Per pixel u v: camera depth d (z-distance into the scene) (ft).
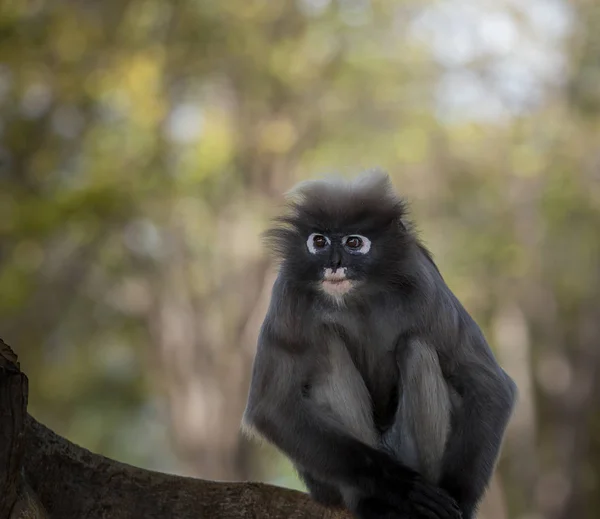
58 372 103.86
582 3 95.45
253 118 92.48
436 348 25.38
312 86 93.35
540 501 101.91
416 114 94.84
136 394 107.55
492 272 99.76
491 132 97.25
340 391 25.57
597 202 96.48
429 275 25.59
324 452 24.73
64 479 24.50
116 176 92.53
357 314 25.91
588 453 106.52
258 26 92.48
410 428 25.32
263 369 25.48
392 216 25.52
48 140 93.56
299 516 25.63
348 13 93.91
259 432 25.45
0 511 21.08
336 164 91.91
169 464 114.52
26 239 93.97
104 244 94.94
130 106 92.07
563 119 96.63
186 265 93.30
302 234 25.62
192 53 91.61
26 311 98.99
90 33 91.91
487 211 98.53
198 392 93.25
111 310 101.04
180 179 91.25
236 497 25.40
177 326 94.02
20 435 21.27
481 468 24.85
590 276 99.71
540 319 101.19
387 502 24.18
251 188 92.12
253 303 91.76
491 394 25.25
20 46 91.25
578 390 103.04
